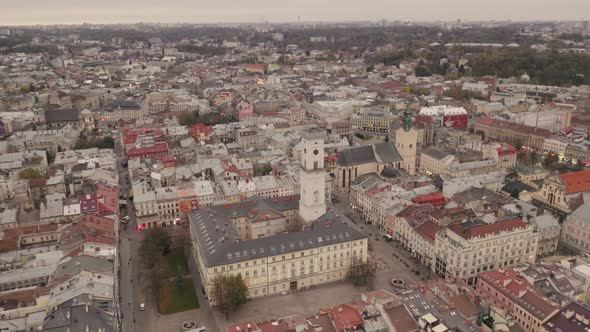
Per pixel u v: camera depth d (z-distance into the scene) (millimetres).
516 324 195500
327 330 192000
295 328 189375
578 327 186875
